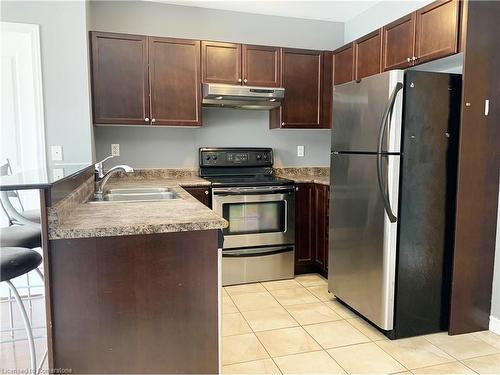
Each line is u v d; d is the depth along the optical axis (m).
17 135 2.73
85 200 2.05
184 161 3.70
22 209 2.39
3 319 2.56
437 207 2.36
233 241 3.31
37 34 2.66
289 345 2.28
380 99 2.31
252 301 2.97
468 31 2.27
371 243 2.44
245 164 3.79
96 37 3.06
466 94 2.30
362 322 2.60
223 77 3.42
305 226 3.57
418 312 2.39
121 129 3.48
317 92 3.72
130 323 1.43
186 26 3.56
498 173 2.43
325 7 3.60
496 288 2.46
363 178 2.50
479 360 2.12
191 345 1.51
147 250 1.43
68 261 1.35
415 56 2.67
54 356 1.36
